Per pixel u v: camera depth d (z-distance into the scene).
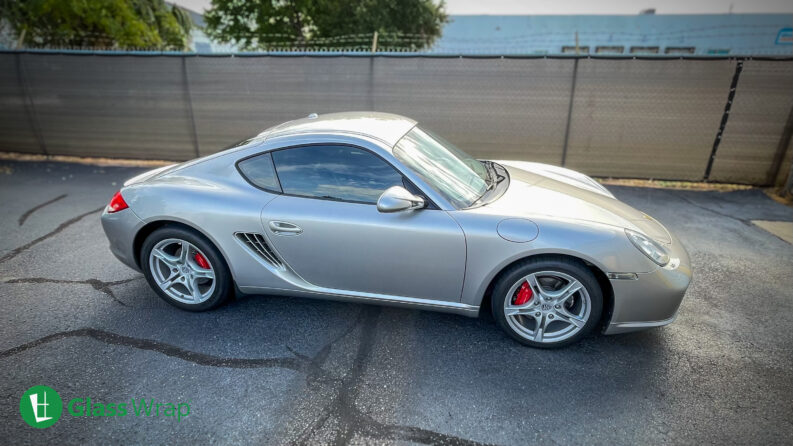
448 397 2.34
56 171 7.09
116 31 11.56
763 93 5.84
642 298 2.49
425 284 2.67
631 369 2.55
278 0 14.54
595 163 6.61
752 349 2.73
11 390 2.36
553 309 2.61
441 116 6.74
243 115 7.23
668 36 18.31
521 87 6.40
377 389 2.39
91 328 2.90
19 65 7.52
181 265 3.03
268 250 2.82
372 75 6.68
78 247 4.18
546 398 2.34
